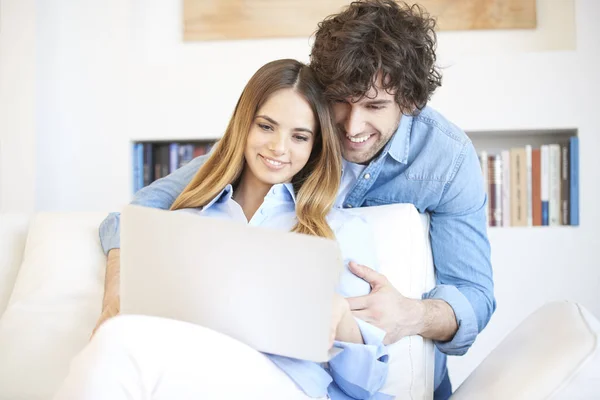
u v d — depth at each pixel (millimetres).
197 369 943
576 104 2459
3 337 1404
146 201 1520
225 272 1010
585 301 2438
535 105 2473
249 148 1397
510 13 2602
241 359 997
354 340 1198
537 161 2484
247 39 2695
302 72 1394
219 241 1006
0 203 2635
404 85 1375
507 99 2484
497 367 1203
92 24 2721
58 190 2721
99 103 2707
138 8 2760
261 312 1008
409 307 1298
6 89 2641
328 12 2658
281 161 1375
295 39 2678
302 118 1359
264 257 989
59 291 1452
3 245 1607
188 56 2746
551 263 2453
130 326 917
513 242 2469
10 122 2635
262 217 1423
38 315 1426
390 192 1621
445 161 1559
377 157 1548
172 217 1026
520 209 2488
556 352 1089
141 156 2691
